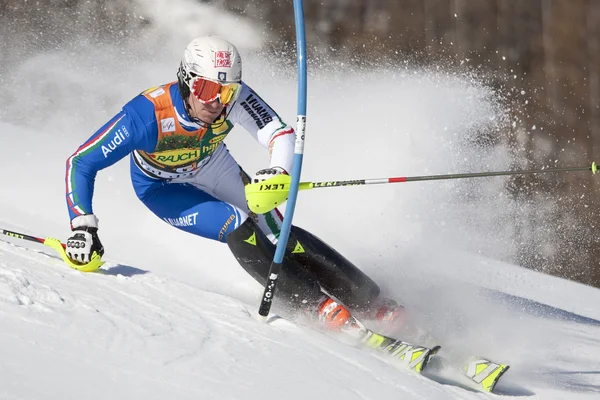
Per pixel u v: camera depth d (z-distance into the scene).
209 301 10.23
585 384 11.64
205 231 11.55
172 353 7.52
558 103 49.69
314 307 11.07
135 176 12.23
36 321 7.27
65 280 9.26
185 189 12.02
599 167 10.79
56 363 6.40
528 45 51.12
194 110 10.84
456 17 50.47
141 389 6.37
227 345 8.29
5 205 16.25
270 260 10.95
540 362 12.59
